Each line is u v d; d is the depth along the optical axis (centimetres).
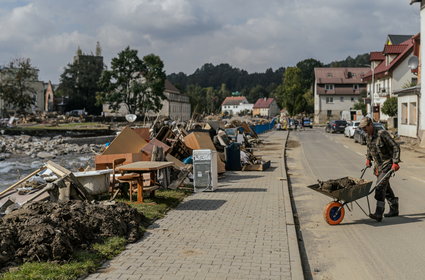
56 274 516
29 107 8544
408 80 5672
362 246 700
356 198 842
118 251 631
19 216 672
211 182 1180
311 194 1214
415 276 564
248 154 1833
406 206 997
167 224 809
